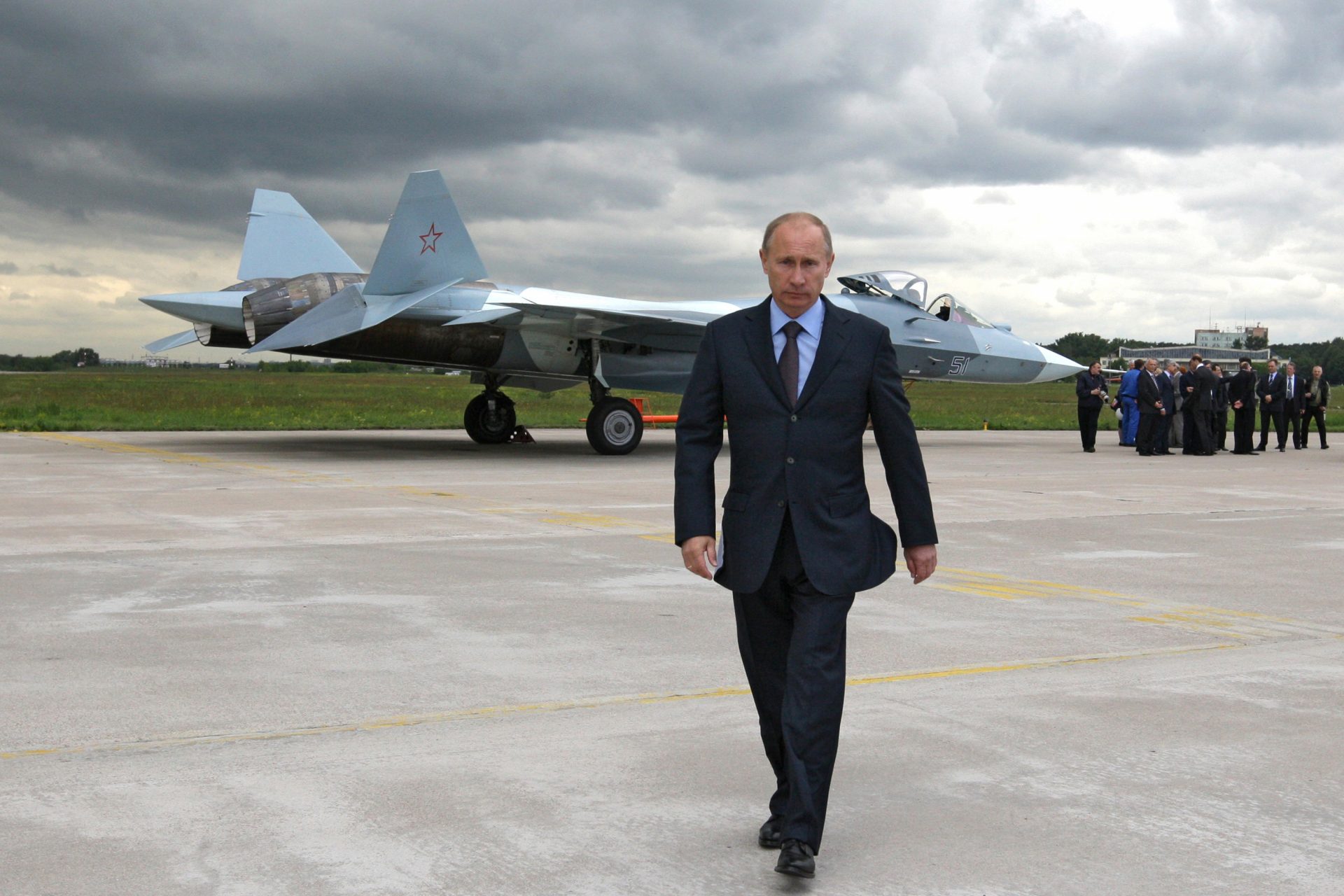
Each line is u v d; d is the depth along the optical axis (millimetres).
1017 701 4957
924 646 5992
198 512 11250
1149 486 15320
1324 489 15078
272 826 3498
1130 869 3268
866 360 3529
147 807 3635
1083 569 8602
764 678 3615
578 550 9180
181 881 3107
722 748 4301
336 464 17312
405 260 19625
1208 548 9695
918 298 22703
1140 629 6477
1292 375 23891
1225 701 4984
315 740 4328
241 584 7547
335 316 19125
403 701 4867
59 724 4484
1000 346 23219
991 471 17656
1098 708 4848
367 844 3383
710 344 3609
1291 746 4359
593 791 3850
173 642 5898
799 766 3260
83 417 28859
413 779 3928
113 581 7625
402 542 9500
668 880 3191
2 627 6211
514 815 3629
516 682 5180
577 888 3125
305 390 68812
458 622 6449
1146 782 3971
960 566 8711
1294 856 3357
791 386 3518
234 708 4723
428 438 24266
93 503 11953
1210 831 3545
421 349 20266
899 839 3492
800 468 3471
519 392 71812
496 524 10727
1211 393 22172
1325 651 5957
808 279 3471
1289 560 9078
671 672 5398
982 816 3676
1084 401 22641
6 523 10398
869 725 4602
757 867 3287
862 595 7465
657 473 16266
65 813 3580
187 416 30625
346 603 6973
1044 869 3271
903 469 3564
